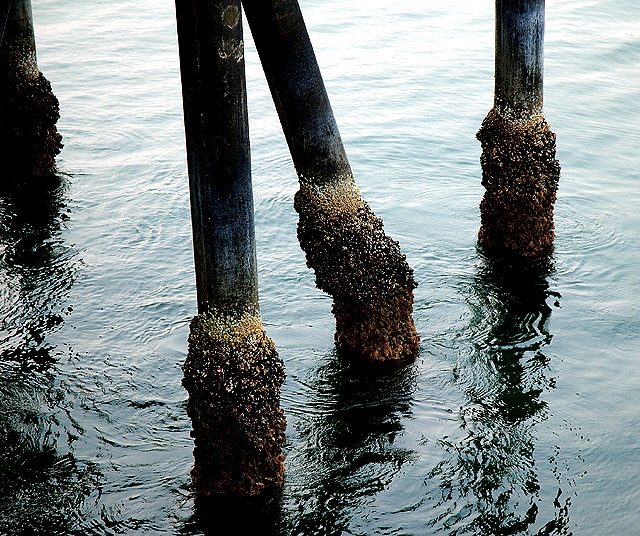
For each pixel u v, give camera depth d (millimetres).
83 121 11320
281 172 9906
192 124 4641
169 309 7320
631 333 6926
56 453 5629
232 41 4496
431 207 9133
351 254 6148
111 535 4992
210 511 5160
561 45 13969
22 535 4969
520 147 7676
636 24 15055
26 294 7449
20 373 6402
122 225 8703
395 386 6297
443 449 5676
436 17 15570
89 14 15789
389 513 5164
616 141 10625
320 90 5695
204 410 5035
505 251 8102
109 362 6582
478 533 5020
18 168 9602
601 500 5258
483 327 7023
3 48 9203
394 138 10789
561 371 6477
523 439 5762
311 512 5164
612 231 8508
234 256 4867
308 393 6242
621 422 5918
